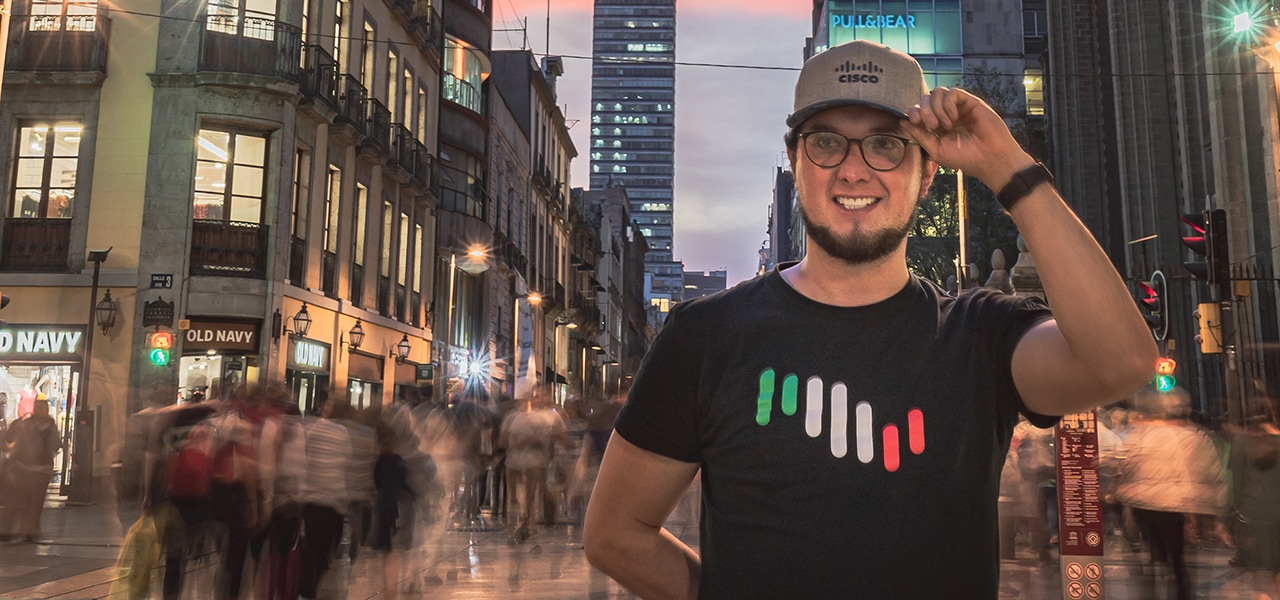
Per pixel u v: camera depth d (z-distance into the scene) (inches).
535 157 1749.5
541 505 590.2
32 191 735.7
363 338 934.4
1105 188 1625.2
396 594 335.9
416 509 383.2
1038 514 437.4
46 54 735.7
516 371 1525.6
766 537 54.0
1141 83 1268.5
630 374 3063.5
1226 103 914.7
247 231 742.5
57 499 670.5
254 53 758.5
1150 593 328.2
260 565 332.2
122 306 715.4
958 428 54.2
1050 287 48.6
